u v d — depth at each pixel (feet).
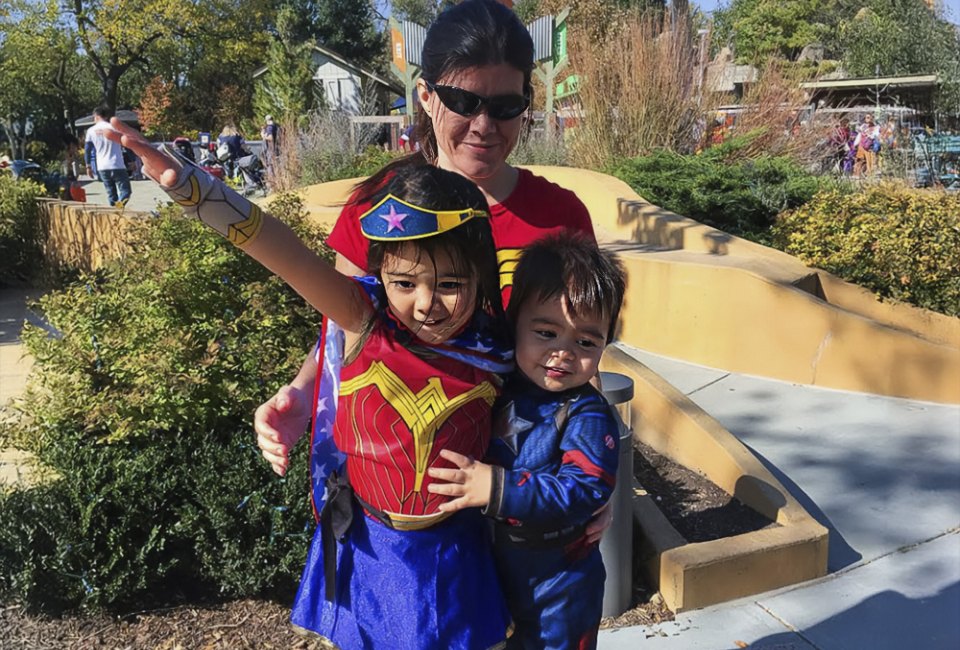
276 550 10.44
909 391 18.67
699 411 14.67
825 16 116.26
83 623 10.18
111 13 109.81
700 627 10.53
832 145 39.88
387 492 5.60
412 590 5.61
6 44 114.01
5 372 21.27
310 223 14.15
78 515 10.21
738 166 28.73
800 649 10.12
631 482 10.53
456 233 5.06
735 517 12.49
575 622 6.08
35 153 137.59
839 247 22.47
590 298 5.43
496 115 6.53
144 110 131.03
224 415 10.94
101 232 28.12
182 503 10.61
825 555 11.77
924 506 13.83
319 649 9.61
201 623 10.22
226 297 11.64
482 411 5.63
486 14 6.55
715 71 36.45
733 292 20.48
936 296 20.81
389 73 132.05
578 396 5.81
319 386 6.12
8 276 34.96
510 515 5.38
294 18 116.57
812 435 16.79
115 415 10.41
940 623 10.65
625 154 33.94
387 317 5.45
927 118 61.16
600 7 63.62
